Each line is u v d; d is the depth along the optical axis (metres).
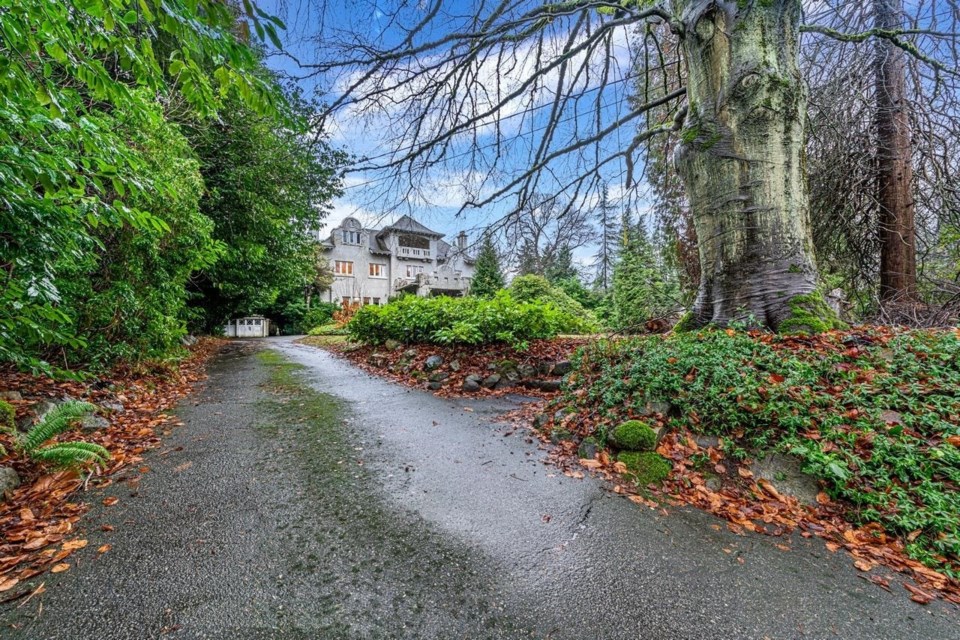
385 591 1.71
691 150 4.67
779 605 1.66
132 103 2.52
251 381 6.44
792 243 4.27
